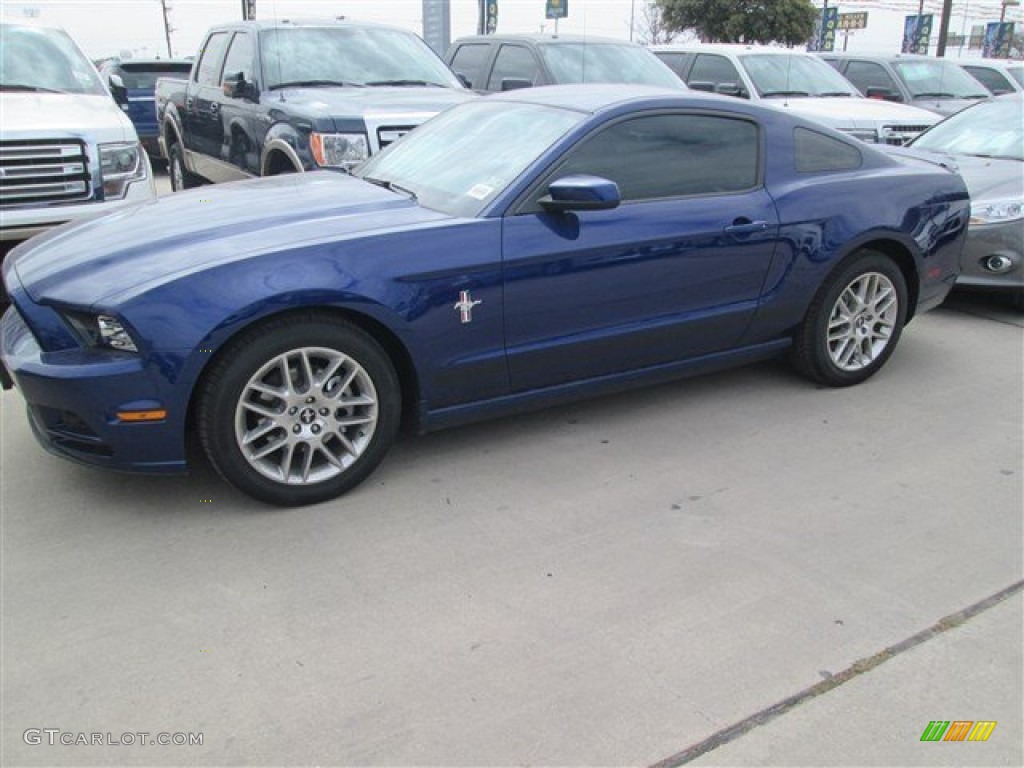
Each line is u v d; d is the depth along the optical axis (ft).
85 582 9.86
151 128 47.91
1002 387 16.35
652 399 15.55
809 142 15.29
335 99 22.16
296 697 8.10
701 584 9.93
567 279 12.57
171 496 11.82
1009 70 52.03
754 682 8.36
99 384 10.25
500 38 31.48
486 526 11.15
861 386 16.35
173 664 8.54
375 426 11.81
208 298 10.39
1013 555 10.61
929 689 8.31
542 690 8.21
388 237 11.46
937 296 17.11
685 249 13.47
